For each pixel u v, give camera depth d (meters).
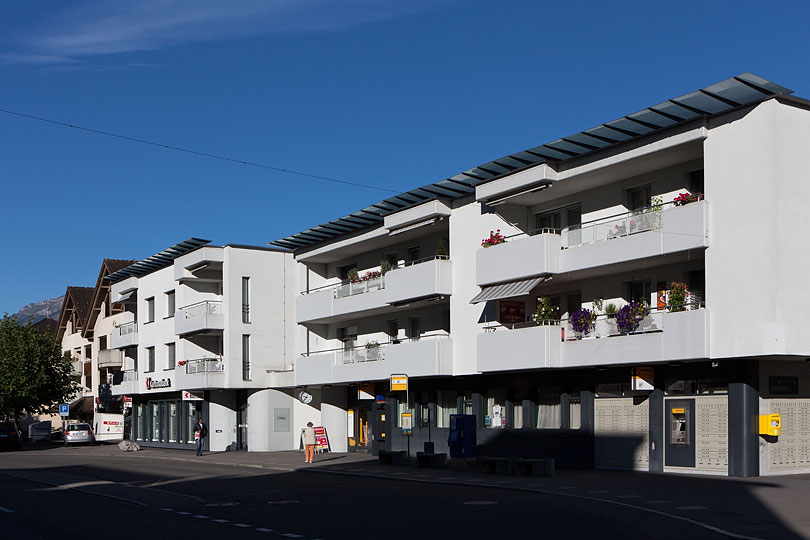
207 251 44.81
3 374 59.91
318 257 43.94
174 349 50.69
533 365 28.06
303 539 13.75
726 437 23.92
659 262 25.69
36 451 50.25
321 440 41.97
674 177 26.09
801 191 22.56
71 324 80.00
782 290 21.91
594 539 13.06
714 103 23.14
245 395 46.47
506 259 29.39
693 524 14.41
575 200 29.50
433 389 35.66
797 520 14.65
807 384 24.77
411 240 38.62
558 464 29.20
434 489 22.28
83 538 14.12
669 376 25.78
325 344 44.59
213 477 28.08
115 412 65.69
